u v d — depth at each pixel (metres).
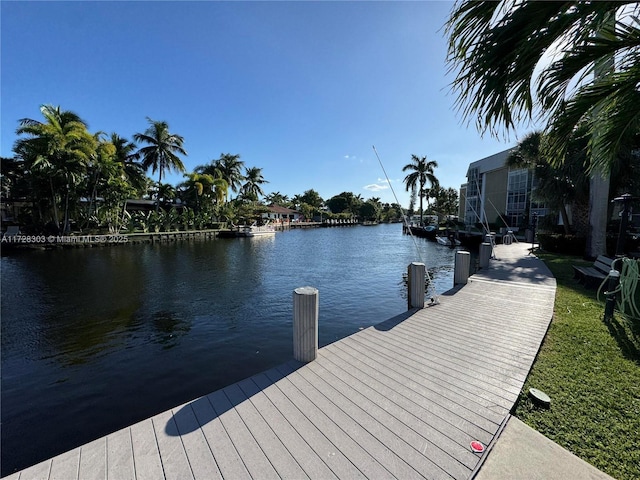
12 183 21.16
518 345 3.41
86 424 3.04
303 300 3.02
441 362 3.04
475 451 1.85
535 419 2.18
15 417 3.13
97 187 21.03
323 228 51.56
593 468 1.72
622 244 5.85
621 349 3.27
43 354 4.56
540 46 1.72
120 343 4.95
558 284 6.49
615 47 1.83
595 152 2.81
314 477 1.69
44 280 9.78
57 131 17.78
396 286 9.02
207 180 29.97
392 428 2.08
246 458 1.84
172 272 11.26
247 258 15.16
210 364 4.25
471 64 1.87
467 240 21.45
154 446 1.94
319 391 2.54
